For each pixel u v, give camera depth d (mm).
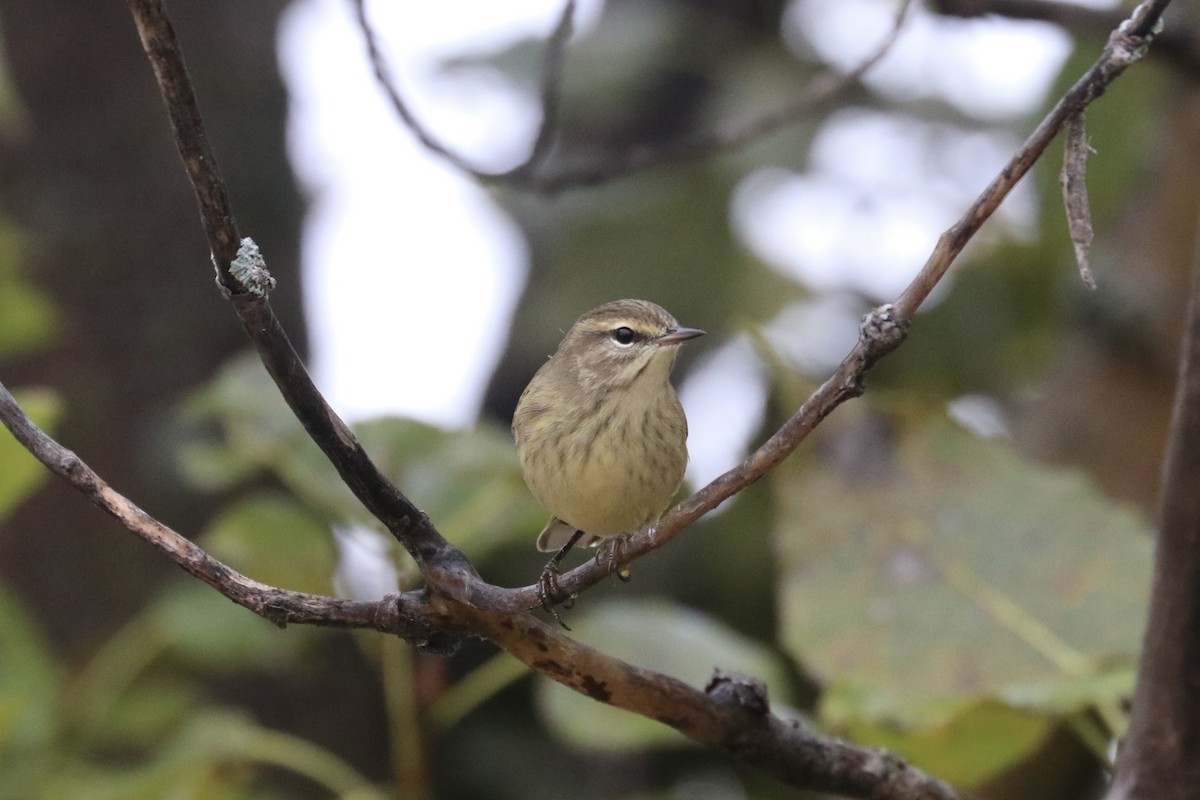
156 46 4633
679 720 6555
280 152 13297
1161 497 6031
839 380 5117
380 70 8570
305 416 5465
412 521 5777
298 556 9703
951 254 4969
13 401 5559
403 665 8703
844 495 8797
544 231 13414
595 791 12008
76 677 11406
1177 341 11273
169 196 12773
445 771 11875
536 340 13227
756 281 12984
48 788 9844
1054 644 8273
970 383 13336
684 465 9391
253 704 11844
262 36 13258
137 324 12570
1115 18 10297
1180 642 5984
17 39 12734
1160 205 11617
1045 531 8617
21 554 12031
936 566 8609
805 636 8547
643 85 13016
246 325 5219
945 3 10383
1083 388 11719
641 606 9461
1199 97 11539
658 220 12789
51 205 12602
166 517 12273
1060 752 9648
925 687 8242
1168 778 6098
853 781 6898
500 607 5824
